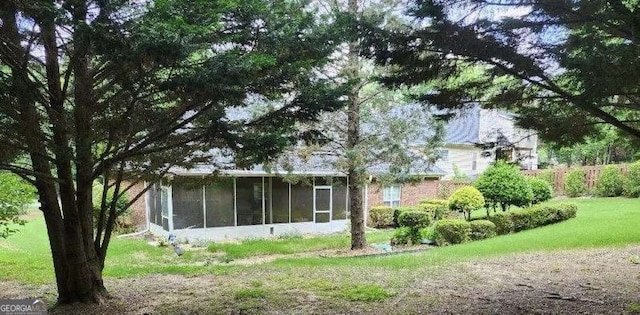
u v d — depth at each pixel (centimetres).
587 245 833
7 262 815
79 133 406
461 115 516
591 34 380
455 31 383
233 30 376
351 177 1092
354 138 1030
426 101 482
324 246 1219
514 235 1108
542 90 447
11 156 407
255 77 376
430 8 378
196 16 311
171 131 418
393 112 1007
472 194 1296
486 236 1185
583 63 346
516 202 1334
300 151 1037
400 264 735
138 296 539
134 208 1527
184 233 1316
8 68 375
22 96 344
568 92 412
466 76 467
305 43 405
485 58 398
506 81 464
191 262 984
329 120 1007
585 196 1795
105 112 411
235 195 1390
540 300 472
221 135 399
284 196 1470
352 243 1144
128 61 313
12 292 577
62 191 474
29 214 1622
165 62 312
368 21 418
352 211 1138
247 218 1412
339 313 449
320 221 1529
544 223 1267
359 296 511
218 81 335
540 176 1978
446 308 454
